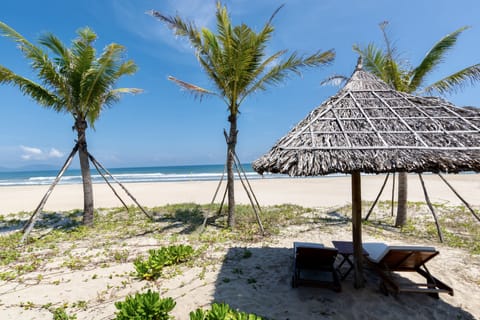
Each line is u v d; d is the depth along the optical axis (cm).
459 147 281
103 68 667
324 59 665
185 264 463
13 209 1053
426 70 673
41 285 389
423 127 317
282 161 305
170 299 297
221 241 598
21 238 620
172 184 2034
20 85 653
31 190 1697
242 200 1249
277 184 1959
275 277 413
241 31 591
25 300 346
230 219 716
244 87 696
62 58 668
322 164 284
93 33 641
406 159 274
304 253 365
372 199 1240
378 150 290
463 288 374
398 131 314
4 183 2719
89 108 745
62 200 1263
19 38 588
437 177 2270
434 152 278
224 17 611
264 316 310
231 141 718
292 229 700
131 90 843
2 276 415
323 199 1241
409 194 1343
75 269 449
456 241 584
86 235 657
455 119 326
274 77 695
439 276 412
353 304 334
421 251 320
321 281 369
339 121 341
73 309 325
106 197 1365
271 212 907
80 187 1878
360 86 411
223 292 366
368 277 407
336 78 798
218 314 256
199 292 367
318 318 306
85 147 738
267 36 634
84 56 652
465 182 1831
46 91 682
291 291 368
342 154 291
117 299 349
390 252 330
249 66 664
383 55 696
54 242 603
